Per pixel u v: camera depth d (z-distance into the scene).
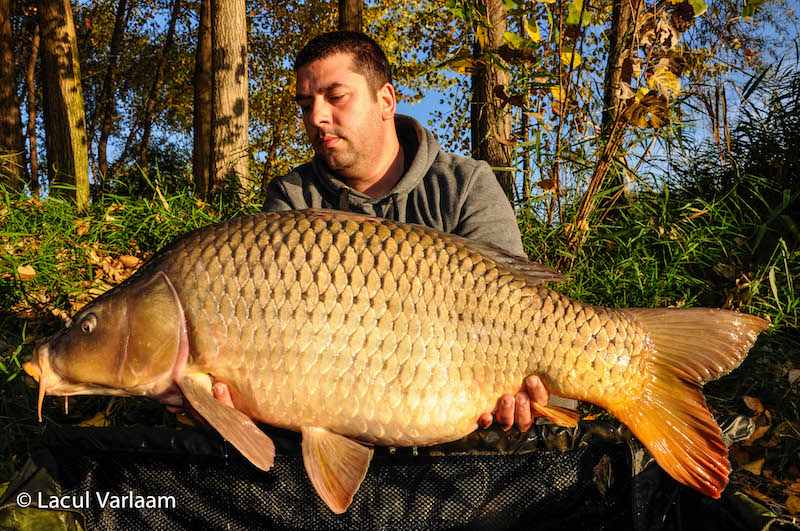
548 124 3.54
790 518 1.44
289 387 1.40
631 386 1.47
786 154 4.46
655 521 1.54
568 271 3.46
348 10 7.15
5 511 1.42
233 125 6.14
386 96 2.01
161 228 4.17
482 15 3.49
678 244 3.59
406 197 2.04
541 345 1.45
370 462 1.58
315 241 1.42
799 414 2.63
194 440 1.54
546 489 1.59
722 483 1.39
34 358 1.50
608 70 3.90
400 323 1.41
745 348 1.46
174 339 1.42
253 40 14.95
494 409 1.47
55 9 6.27
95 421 2.37
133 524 1.57
